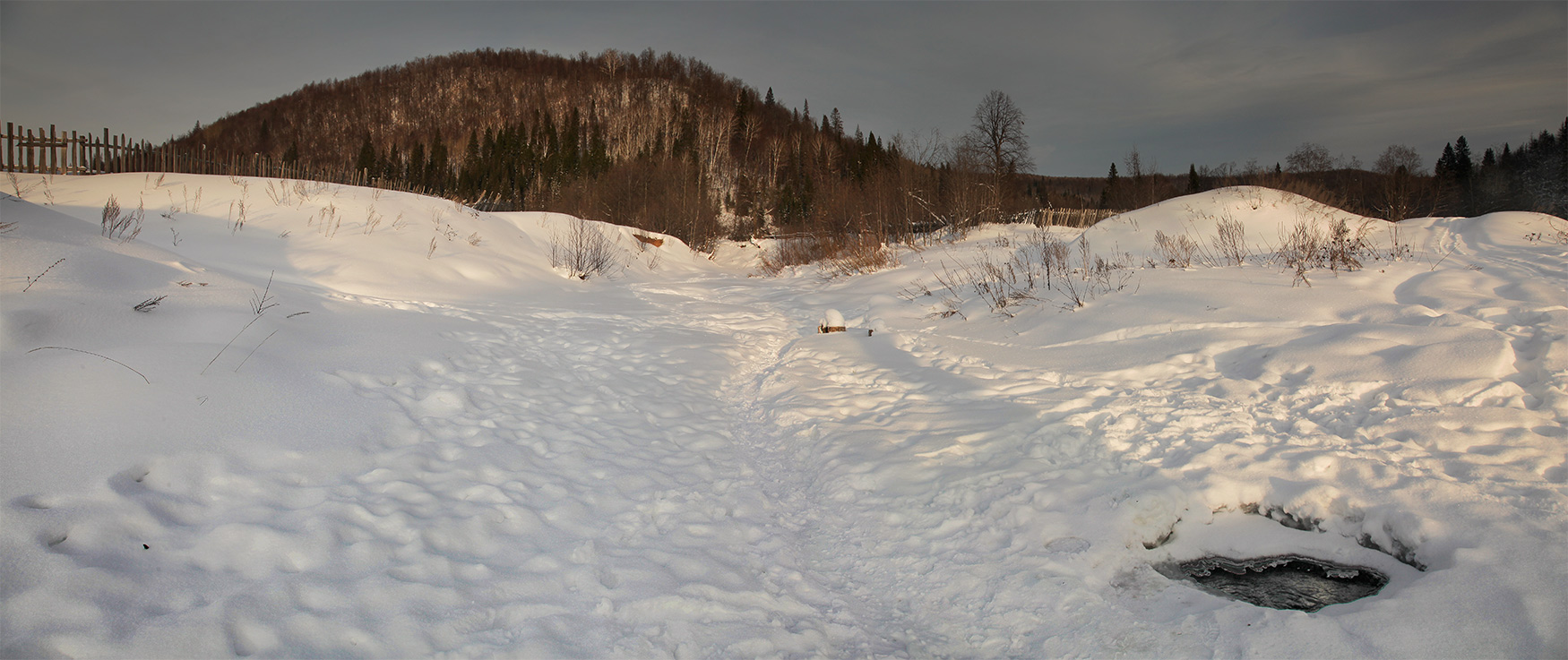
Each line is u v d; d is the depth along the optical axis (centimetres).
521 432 504
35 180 1280
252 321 539
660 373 733
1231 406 525
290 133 10638
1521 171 4628
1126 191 3853
